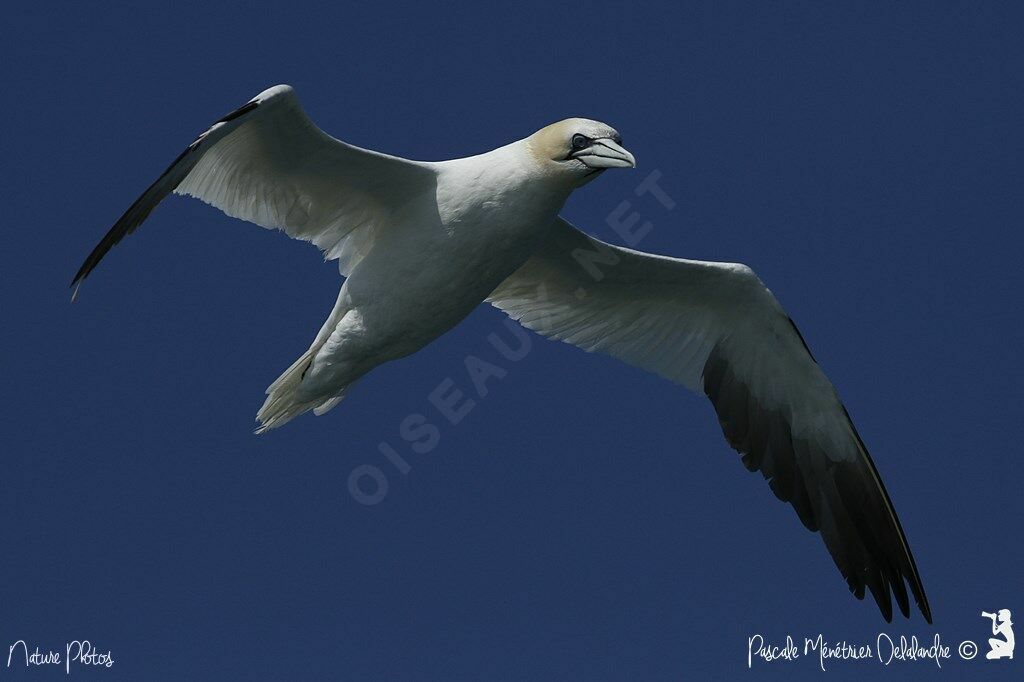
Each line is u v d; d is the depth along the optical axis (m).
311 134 14.67
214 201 15.37
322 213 15.64
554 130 15.01
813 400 17.59
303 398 16.47
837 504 17.84
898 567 17.75
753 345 17.48
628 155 14.77
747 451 17.80
